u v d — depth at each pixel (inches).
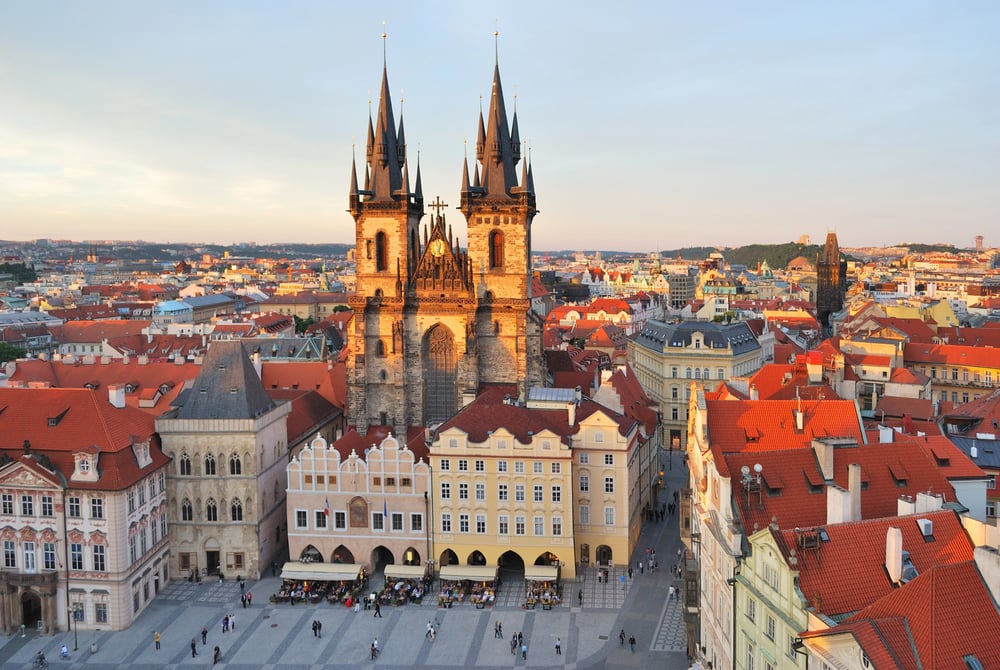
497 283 6432.1
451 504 4953.3
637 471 5541.3
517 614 4549.7
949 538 2650.1
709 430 3846.0
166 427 5029.5
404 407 6456.7
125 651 4220.0
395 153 6604.3
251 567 5073.8
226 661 4099.4
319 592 4822.8
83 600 4473.4
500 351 6496.1
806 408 3907.5
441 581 4945.9
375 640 4271.7
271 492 5300.2
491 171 6407.5
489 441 4891.7
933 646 2010.3
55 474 4448.8
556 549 4909.0
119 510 4439.0
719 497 3270.2
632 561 5191.9
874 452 3383.4
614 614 4517.7
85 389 4768.7
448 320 6392.7
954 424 4953.3
